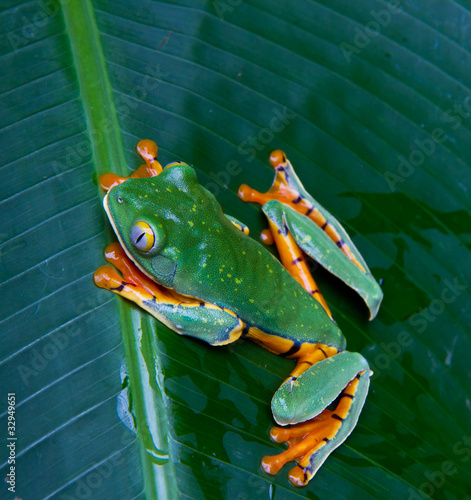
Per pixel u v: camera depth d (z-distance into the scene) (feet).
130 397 1.57
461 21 1.73
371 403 1.66
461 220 1.71
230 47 1.69
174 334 1.60
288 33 1.71
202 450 1.58
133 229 1.57
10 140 1.60
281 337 1.63
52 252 1.58
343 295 1.68
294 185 1.69
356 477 1.62
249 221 1.67
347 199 1.70
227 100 1.68
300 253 1.67
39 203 1.59
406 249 1.70
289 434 1.61
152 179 1.60
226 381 1.61
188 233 1.59
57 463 1.55
